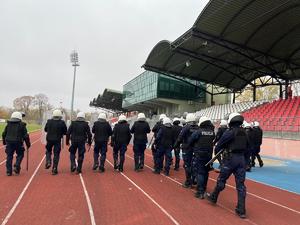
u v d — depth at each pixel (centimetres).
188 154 978
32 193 838
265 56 2869
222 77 3925
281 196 926
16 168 1113
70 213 670
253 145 1523
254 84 3897
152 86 4797
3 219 621
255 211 742
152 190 923
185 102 4753
